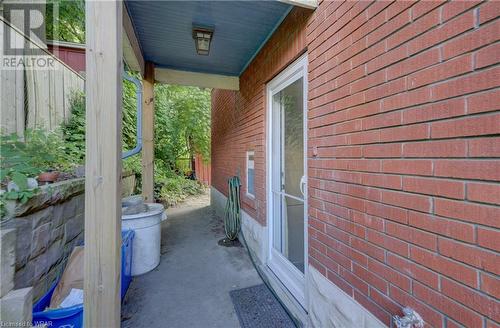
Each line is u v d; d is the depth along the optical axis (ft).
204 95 34.53
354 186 4.75
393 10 3.88
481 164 2.73
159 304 7.53
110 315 3.84
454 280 2.99
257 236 10.73
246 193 12.56
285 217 8.65
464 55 2.91
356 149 4.70
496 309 2.58
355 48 4.73
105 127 3.90
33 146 6.16
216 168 21.48
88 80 3.85
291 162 8.18
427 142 3.34
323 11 5.82
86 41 3.85
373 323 4.25
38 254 5.32
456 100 2.99
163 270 9.86
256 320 6.81
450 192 3.04
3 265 4.00
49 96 8.84
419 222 3.44
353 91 4.78
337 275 5.27
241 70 13.01
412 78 3.56
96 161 3.86
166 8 7.33
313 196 6.30
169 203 24.32
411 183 3.57
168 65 12.32
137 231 9.46
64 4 13.23
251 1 6.97
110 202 3.90
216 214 20.43
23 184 4.68
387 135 3.99
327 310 5.63
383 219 4.05
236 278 9.16
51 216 5.90
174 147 31.24
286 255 8.57
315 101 6.18
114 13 3.95
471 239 2.82
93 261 3.83
